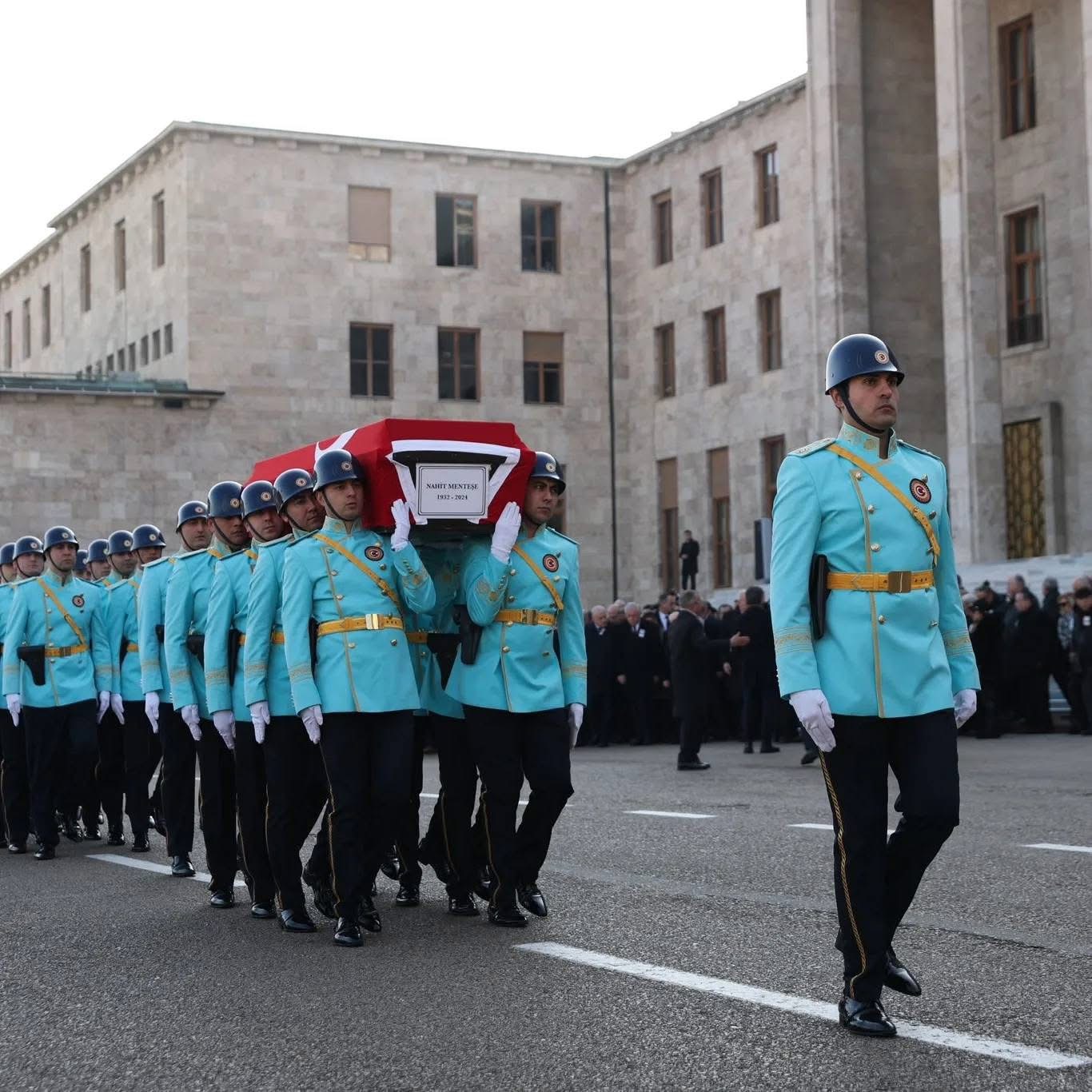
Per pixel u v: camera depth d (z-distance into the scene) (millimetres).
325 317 45938
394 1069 5945
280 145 45656
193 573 10758
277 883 9211
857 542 6355
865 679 6258
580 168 48812
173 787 11906
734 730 26812
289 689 9203
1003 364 37125
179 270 45438
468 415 47531
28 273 58969
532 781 8898
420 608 8758
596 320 49000
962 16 33812
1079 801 14453
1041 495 36219
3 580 15609
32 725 13617
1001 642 24344
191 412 44562
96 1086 5957
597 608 26797
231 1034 6602
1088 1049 5902
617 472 49094
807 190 42500
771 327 44344
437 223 47562
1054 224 36000
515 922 8797
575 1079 5707
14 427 43125
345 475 8820
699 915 8906
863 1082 5535
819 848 11523
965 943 7906
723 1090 5520
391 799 8680
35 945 8906
